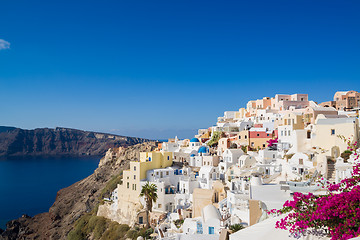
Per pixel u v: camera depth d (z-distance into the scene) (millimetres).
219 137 114750
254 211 38875
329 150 61312
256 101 134750
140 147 167625
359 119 68438
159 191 78875
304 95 124000
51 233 118125
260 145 96812
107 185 125438
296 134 73062
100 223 92062
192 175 87438
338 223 20281
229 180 71812
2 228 142125
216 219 47000
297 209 22375
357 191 20625
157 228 66812
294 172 61125
